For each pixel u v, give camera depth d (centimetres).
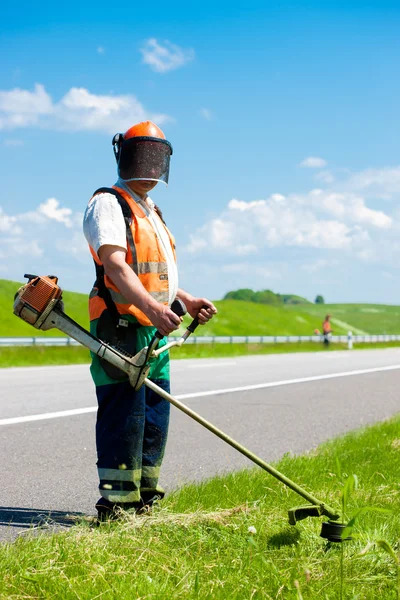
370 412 1041
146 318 396
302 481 508
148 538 352
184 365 1916
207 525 383
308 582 299
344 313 10756
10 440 732
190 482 519
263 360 2262
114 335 394
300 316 5444
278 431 843
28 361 1947
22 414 910
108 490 401
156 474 422
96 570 303
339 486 480
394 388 1390
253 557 324
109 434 400
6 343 2097
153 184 408
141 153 398
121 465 398
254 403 1089
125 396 397
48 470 602
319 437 811
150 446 420
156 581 296
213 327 4338
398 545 352
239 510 412
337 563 324
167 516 393
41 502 496
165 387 424
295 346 3341
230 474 526
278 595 287
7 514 455
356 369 1883
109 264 382
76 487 546
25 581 290
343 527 344
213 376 1550
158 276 399
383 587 303
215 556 334
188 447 725
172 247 418
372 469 558
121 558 318
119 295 394
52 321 378
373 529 377
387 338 4422
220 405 1052
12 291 4025
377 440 711
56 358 2061
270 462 631
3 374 1531
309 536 361
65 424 837
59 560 315
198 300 423
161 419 422
